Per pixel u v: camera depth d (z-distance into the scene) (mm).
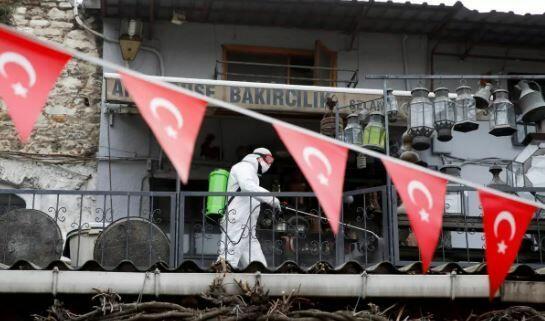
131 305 10031
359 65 17078
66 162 15820
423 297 10461
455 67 17359
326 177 7258
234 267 10688
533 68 17547
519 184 14242
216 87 14867
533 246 13133
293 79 16953
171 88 6980
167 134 6848
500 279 8172
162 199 15852
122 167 15852
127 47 16172
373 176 15742
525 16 16406
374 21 16703
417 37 17344
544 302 10609
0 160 15641
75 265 11500
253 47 16844
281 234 12969
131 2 15867
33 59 6797
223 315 10031
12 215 11367
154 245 11273
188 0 15844
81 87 16234
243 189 11961
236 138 16328
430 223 7641
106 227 11289
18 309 10445
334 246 12953
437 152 16609
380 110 14242
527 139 14055
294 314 10102
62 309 10070
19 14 16422
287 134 7281
